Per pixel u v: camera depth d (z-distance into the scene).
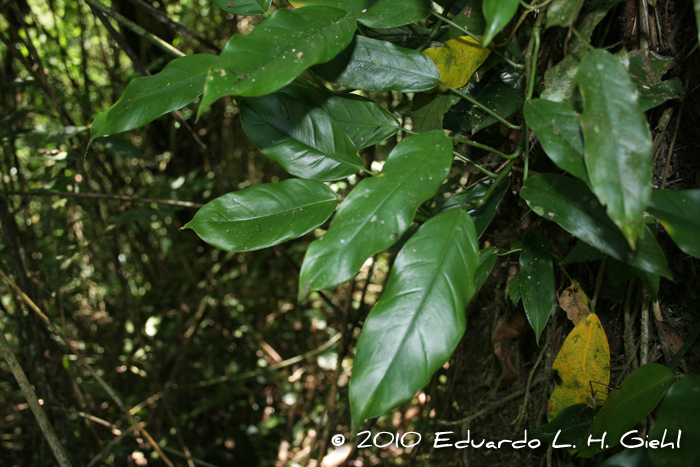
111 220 1.25
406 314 0.48
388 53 0.59
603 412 0.56
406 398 0.46
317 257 0.47
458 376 0.96
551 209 0.52
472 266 0.49
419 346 0.47
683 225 0.46
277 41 0.49
